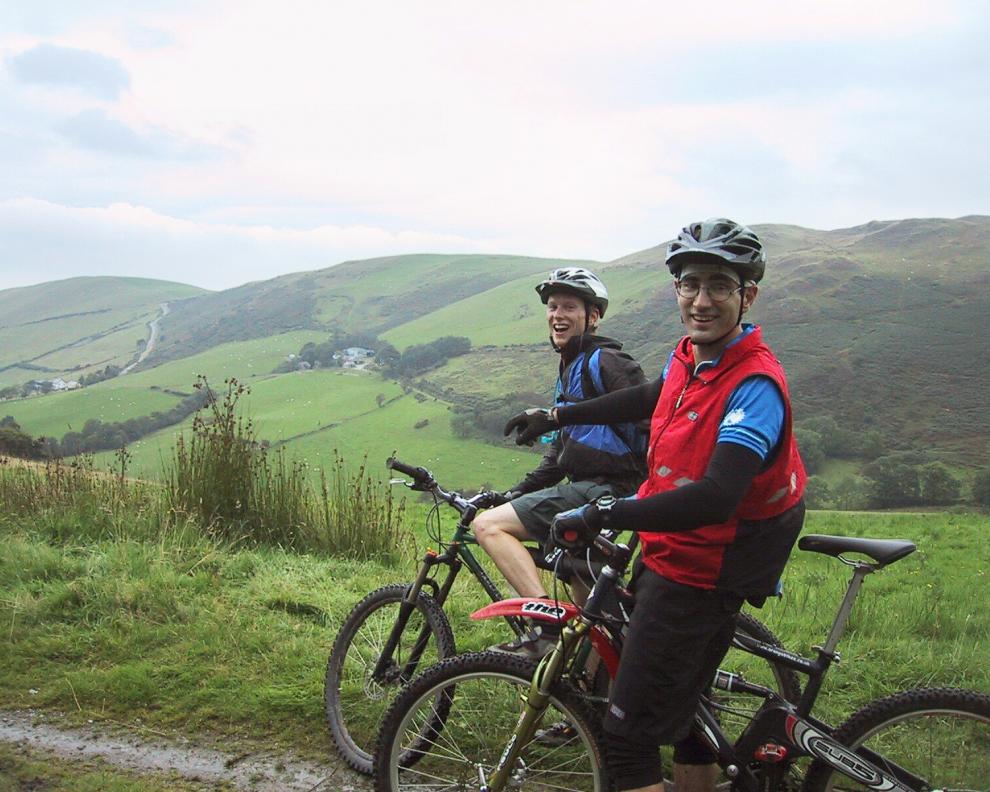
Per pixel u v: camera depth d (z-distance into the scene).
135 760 3.62
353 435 98.19
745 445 2.46
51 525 6.85
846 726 2.81
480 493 3.89
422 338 181.50
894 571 11.12
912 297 141.50
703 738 2.91
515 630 3.58
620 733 2.69
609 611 2.84
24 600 5.12
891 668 4.85
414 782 3.20
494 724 3.17
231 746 3.74
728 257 2.56
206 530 6.94
